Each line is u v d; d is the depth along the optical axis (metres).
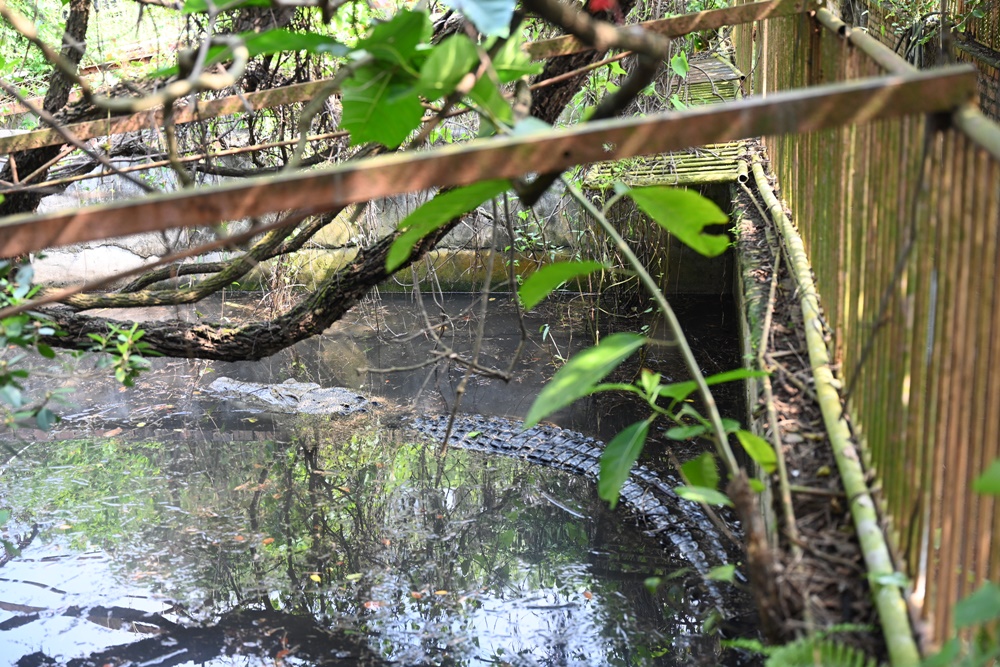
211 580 3.94
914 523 1.92
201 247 1.87
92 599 3.80
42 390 6.04
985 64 6.30
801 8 3.64
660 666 3.30
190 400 5.92
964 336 1.65
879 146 2.29
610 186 5.98
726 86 7.20
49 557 4.11
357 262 4.02
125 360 3.42
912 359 1.93
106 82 5.59
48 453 5.18
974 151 1.60
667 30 3.65
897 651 1.78
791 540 2.19
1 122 6.15
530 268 7.68
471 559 4.09
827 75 3.44
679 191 2.00
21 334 2.98
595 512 4.46
